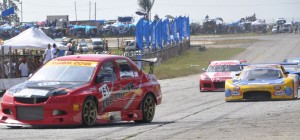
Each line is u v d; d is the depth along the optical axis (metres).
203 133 16.53
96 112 18.47
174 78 61.19
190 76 64.56
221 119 20.88
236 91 29.83
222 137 15.50
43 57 46.47
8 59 43.91
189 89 43.47
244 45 124.62
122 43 111.00
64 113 17.55
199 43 133.12
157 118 22.62
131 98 19.97
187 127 18.33
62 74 18.97
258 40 140.50
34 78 19.14
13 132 17.23
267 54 101.31
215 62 42.03
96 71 18.89
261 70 31.42
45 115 17.55
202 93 38.47
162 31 85.69
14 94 17.98
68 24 148.88
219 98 33.34
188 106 28.64
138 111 20.30
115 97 19.23
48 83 18.41
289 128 17.14
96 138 15.54
